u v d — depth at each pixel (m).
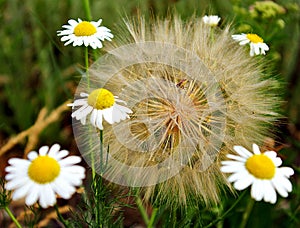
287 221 0.21
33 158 0.11
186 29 0.18
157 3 0.27
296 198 0.21
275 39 0.23
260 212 0.20
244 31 0.21
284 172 0.12
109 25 0.25
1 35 0.27
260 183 0.12
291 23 0.25
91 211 0.15
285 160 0.22
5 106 0.26
